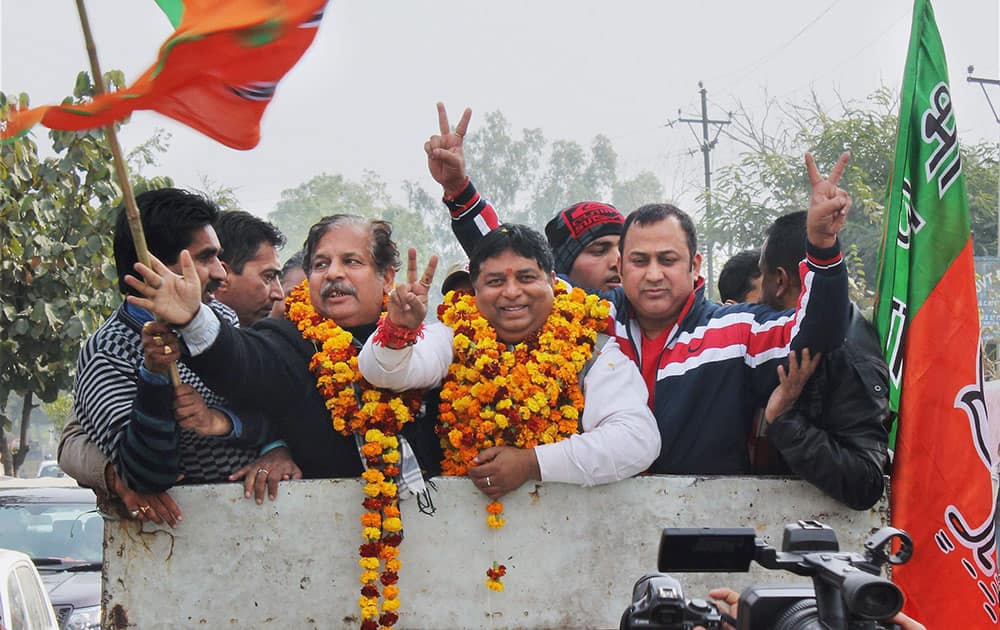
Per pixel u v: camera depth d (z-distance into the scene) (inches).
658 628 100.0
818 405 152.6
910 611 157.1
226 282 183.5
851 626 90.6
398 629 143.1
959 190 165.2
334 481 143.2
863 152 745.6
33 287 376.2
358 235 158.4
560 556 145.2
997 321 610.5
